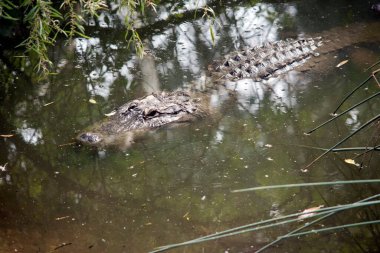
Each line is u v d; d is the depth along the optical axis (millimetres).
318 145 7496
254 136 7816
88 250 5781
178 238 5938
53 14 7008
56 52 10688
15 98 9156
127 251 5758
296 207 6367
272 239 5836
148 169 7199
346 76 9391
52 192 6836
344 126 7895
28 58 10469
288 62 9883
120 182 6973
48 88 9430
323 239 5781
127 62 10250
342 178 6848
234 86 9266
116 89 9273
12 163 7438
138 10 12273
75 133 7996
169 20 11969
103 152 7527
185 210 6410
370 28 11062
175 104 8445
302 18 11836
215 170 7117
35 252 5742
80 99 8992
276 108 8531
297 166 7105
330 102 8602
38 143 7848
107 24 11766
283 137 7746
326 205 6367
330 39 10742
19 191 6871
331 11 12070
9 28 11102
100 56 10523
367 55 10039
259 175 6969
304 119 8164
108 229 6141
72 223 6266
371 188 6641
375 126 7777
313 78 9430
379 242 5727
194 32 11461
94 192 6801
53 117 8508
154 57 10445
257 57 9953
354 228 5930
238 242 5801
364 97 8664
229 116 8398
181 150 7574
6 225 6215
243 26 11633
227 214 6301
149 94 8977
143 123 8047
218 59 10266
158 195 6699
